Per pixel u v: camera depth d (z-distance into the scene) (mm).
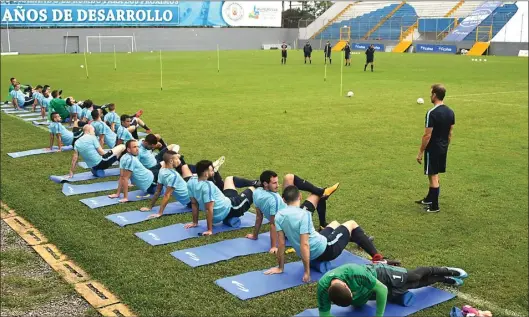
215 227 7266
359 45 61094
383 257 6285
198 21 63844
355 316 4930
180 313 5086
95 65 38000
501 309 5195
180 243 6750
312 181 9516
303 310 5117
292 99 20359
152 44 61375
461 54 52406
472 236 7074
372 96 21266
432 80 27391
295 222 5586
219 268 6031
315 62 41688
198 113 17062
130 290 5559
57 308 5309
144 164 9055
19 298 5508
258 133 13773
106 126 12117
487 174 10062
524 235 7109
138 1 59750
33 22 54688
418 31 58938
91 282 5797
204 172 6902
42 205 8250
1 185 9352
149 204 8289
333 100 20078
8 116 17094
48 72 32219
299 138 13172
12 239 7027
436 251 6566
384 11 65875
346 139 13078
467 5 59438
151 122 15422
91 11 57375
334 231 5859
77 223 7480
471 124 15180
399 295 5086
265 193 6465
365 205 8258
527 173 10141
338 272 4719
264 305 5211
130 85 25312
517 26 51094
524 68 34812
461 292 5539
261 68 35781
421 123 15266
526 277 5887
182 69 34812
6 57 47281
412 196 8727
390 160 11047
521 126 14898
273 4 67750
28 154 11727
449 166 10633
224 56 50250
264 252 6445
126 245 6703
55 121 11969
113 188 9172
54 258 6434
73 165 9688
